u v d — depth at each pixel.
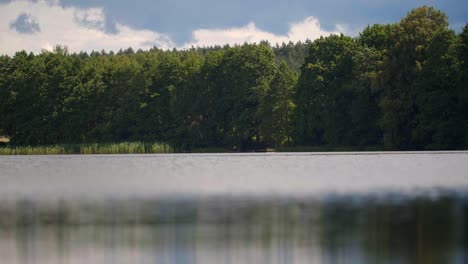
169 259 71.06
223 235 82.62
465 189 131.50
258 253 72.94
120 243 78.62
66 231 86.25
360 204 108.88
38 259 71.69
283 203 112.12
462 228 84.62
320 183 148.12
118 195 128.25
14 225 91.06
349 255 71.19
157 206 109.94
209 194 128.25
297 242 77.81
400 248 73.69
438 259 68.69
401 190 130.50
